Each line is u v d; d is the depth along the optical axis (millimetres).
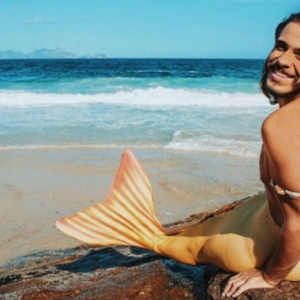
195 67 29359
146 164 5582
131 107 10367
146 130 7543
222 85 14914
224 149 6238
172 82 15734
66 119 8711
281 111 1562
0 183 4953
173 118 8750
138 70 24641
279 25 1686
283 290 1880
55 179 5094
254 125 7945
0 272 2795
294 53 1610
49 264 2814
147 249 2527
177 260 2236
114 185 2336
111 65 33594
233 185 4766
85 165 5629
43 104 10859
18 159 5926
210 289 1998
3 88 14336
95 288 2246
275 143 1547
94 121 8461
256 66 31109
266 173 1744
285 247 1696
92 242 2252
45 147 6523
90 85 14984
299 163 1522
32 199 4461
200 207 4160
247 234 1934
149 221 2311
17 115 9242
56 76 18859
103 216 2299
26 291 2264
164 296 2129
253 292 1881
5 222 3893
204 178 4992
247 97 11820
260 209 1940
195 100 11375
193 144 6520
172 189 4637
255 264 1922
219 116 9016
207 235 2088
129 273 2369
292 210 1606
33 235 3605
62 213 4105
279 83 1643
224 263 1998
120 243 2297
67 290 2250
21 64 35438
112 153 6188
